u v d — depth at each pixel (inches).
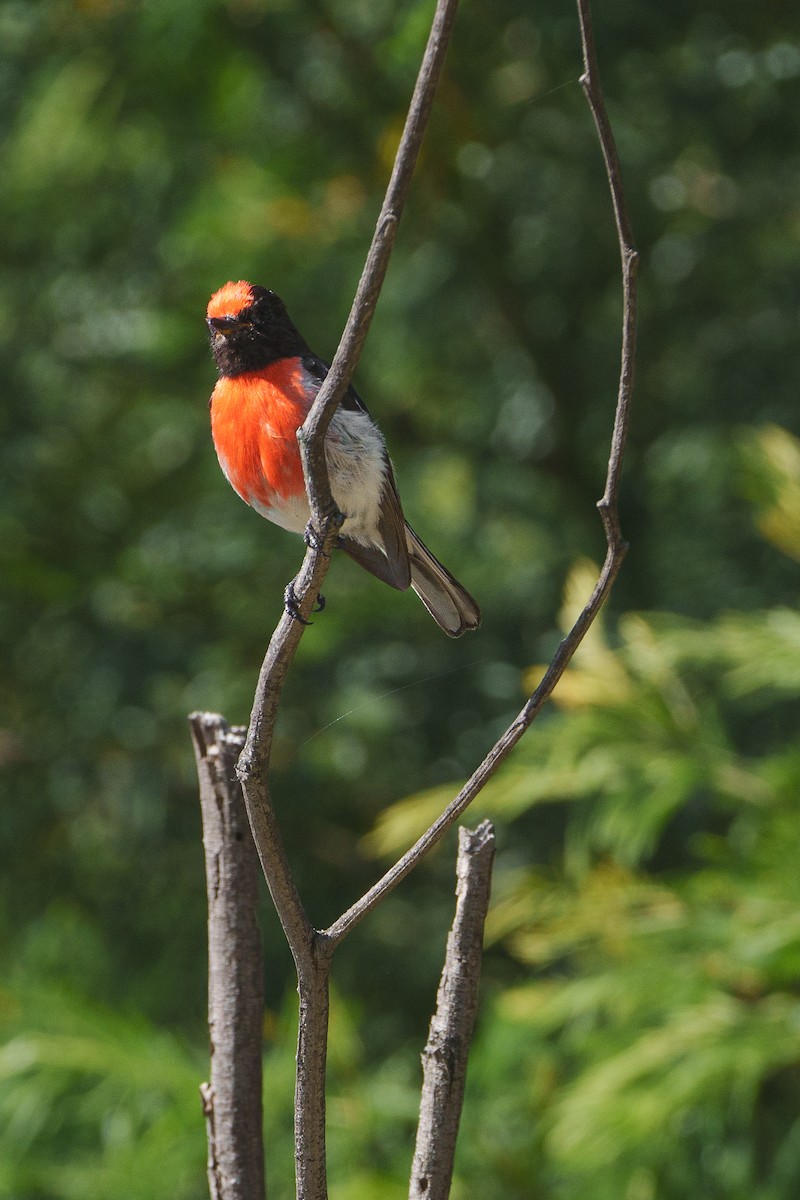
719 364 437.7
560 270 454.3
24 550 435.8
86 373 467.2
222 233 454.9
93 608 432.1
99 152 452.4
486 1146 312.0
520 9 395.2
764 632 303.3
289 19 422.9
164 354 456.4
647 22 391.5
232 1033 157.0
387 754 440.8
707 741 308.2
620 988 290.5
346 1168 312.7
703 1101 279.3
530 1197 306.2
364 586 449.1
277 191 455.5
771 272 439.5
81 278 471.8
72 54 425.1
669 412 458.9
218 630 438.6
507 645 442.3
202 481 458.3
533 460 475.8
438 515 501.7
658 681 311.6
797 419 415.2
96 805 439.2
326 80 439.8
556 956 319.9
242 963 158.6
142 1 409.7
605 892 300.5
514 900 314.0
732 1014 278.5
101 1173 316.8
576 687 305.0
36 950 401.7
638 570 440.5
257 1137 155.6
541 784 307.6
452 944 133.3
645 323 458.3
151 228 466.0
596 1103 271.9
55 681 435.2
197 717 163.2
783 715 374.3
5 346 462.3
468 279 451.5
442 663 436.8
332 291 458.0
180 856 446.3
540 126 436.8
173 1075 316.2
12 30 434.9
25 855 447.2
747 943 269.7
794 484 307.6
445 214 448.8
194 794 440.5
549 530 463.8
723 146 422.6
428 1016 430.9
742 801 309.6
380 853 326.0
